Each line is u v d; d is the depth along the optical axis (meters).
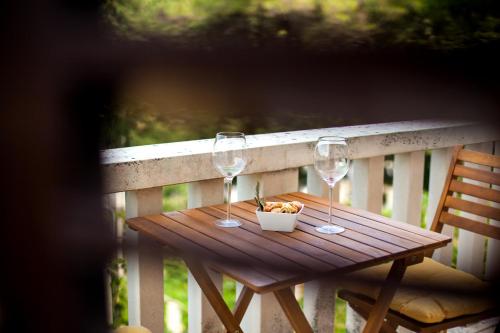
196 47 0.35
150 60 0.33
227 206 1.92
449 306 1.76
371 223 1.78
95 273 0.31
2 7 0.25
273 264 1.40
